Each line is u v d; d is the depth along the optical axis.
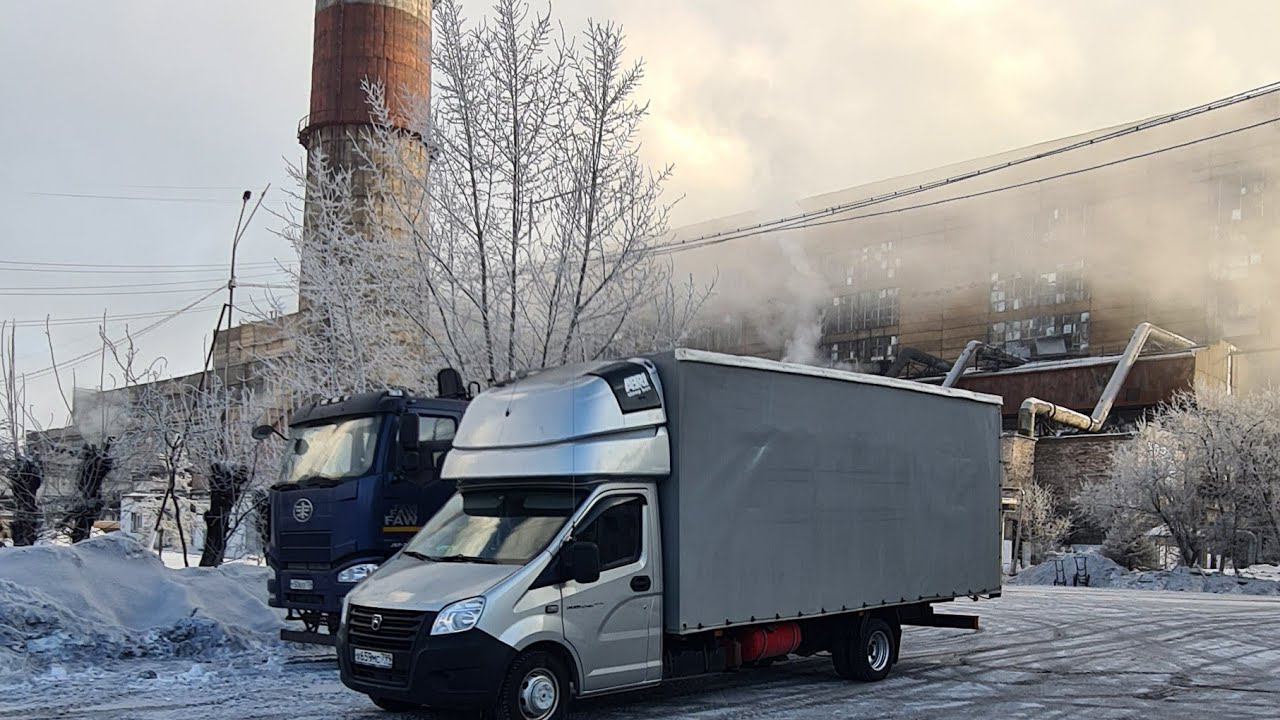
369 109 44.91
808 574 10.15
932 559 11.90
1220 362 65.19
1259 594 33.84
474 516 8.96
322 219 15.85
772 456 9.91
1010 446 55.88
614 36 15.34
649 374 9.11
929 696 10.21
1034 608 22.00
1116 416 65.31
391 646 7.79
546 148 15.33
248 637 12.89
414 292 15.41
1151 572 37.75
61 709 8.79
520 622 7.75
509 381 9.67
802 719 8.92
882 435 11.33
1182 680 11.51
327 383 16.14
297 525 11.77
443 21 15.23
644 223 15.42
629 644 8.51
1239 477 40.03
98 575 13.51
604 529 8.49
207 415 20.67
